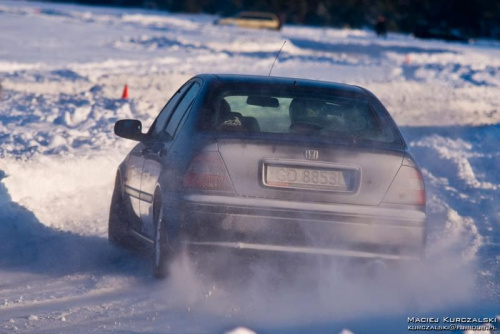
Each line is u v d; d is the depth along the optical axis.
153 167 22.45
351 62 141.38
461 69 140.25
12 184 32.16
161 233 20.56
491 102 91.31
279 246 19.41
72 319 18.41
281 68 117.62
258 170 19.59
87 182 37.03
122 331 17.39
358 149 20.02
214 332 17.39
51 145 42.56
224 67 111.94
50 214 31.05
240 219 19.28
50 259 24.69
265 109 21.92
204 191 19.50
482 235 30.03
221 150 19.67
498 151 49.94
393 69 130.00
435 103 86.12
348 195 19.70
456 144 52.25
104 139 45.47
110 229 26.25
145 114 58.28
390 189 19.98
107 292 20.89
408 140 52.91
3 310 19.23
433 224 31.39
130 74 91.56
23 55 107.88
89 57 112.88
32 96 66.44
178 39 155.75
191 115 21.23
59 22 188.75
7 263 24.20
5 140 42.91
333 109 21.91
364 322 18.36
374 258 19.77
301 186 19.61
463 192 38.69
